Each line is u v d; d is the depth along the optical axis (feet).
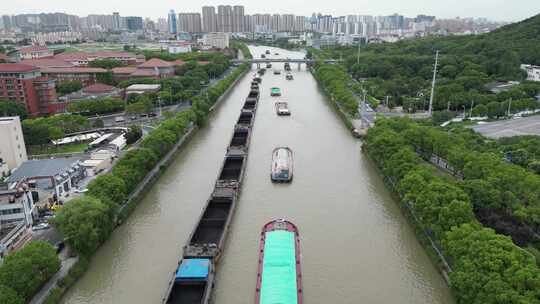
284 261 378.94
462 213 400.88
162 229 491.31
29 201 480.23
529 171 547.08
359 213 529.45
